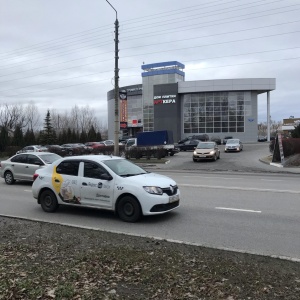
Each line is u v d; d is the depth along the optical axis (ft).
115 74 80.94
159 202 25.61
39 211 30.91
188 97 202.08
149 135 118.11
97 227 24.82
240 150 129.80
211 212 29.12
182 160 101.76
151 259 16.75
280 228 23.79
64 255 17.67
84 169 28.66
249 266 15.90
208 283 13.79
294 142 90.84
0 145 176.24
